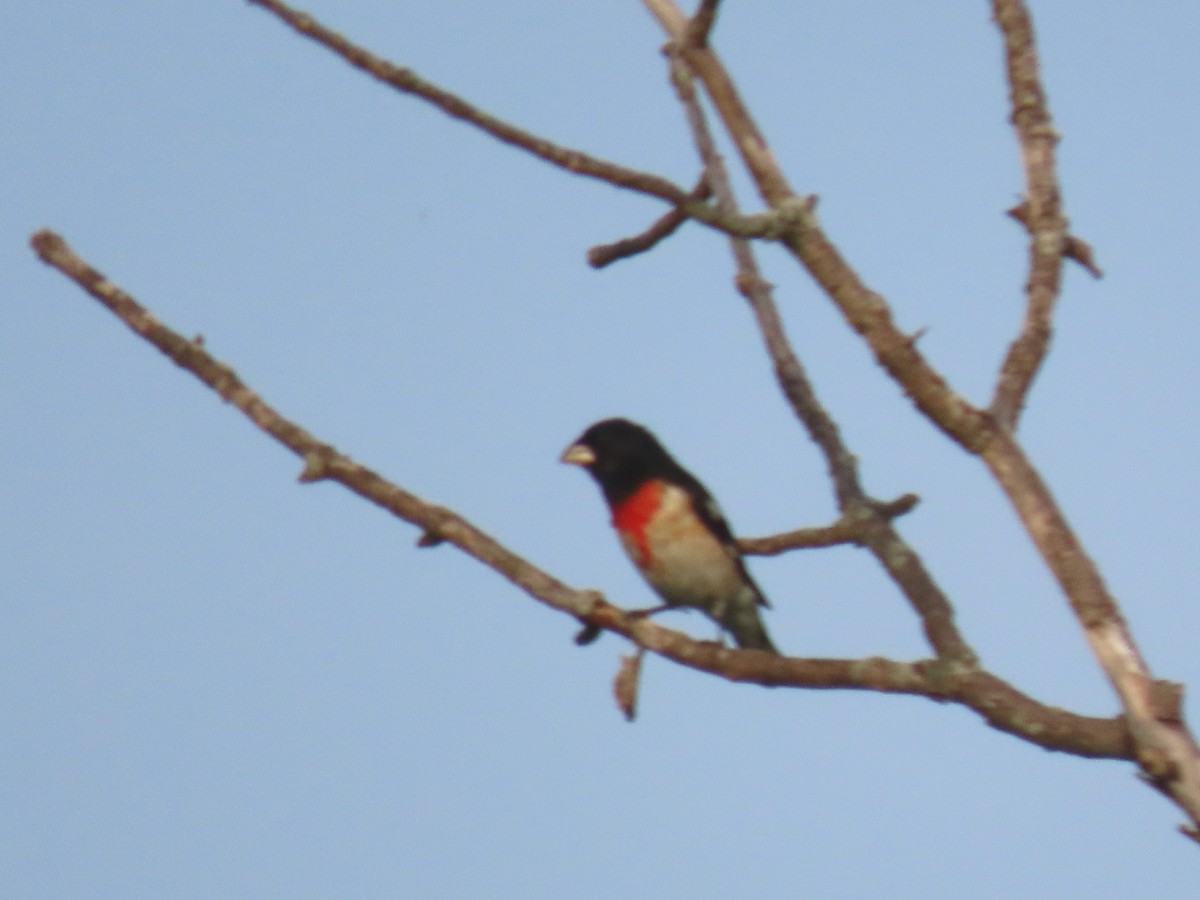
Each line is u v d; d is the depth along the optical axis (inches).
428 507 277.3
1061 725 231.0
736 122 288.8
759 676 254.5
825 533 297.3
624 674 267.3
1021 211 287.3
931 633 247.6
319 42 281.6
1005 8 301.3
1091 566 242.7
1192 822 222.5
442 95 276.2
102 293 283.1
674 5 321.7
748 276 334.0
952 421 255.9
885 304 262.2
